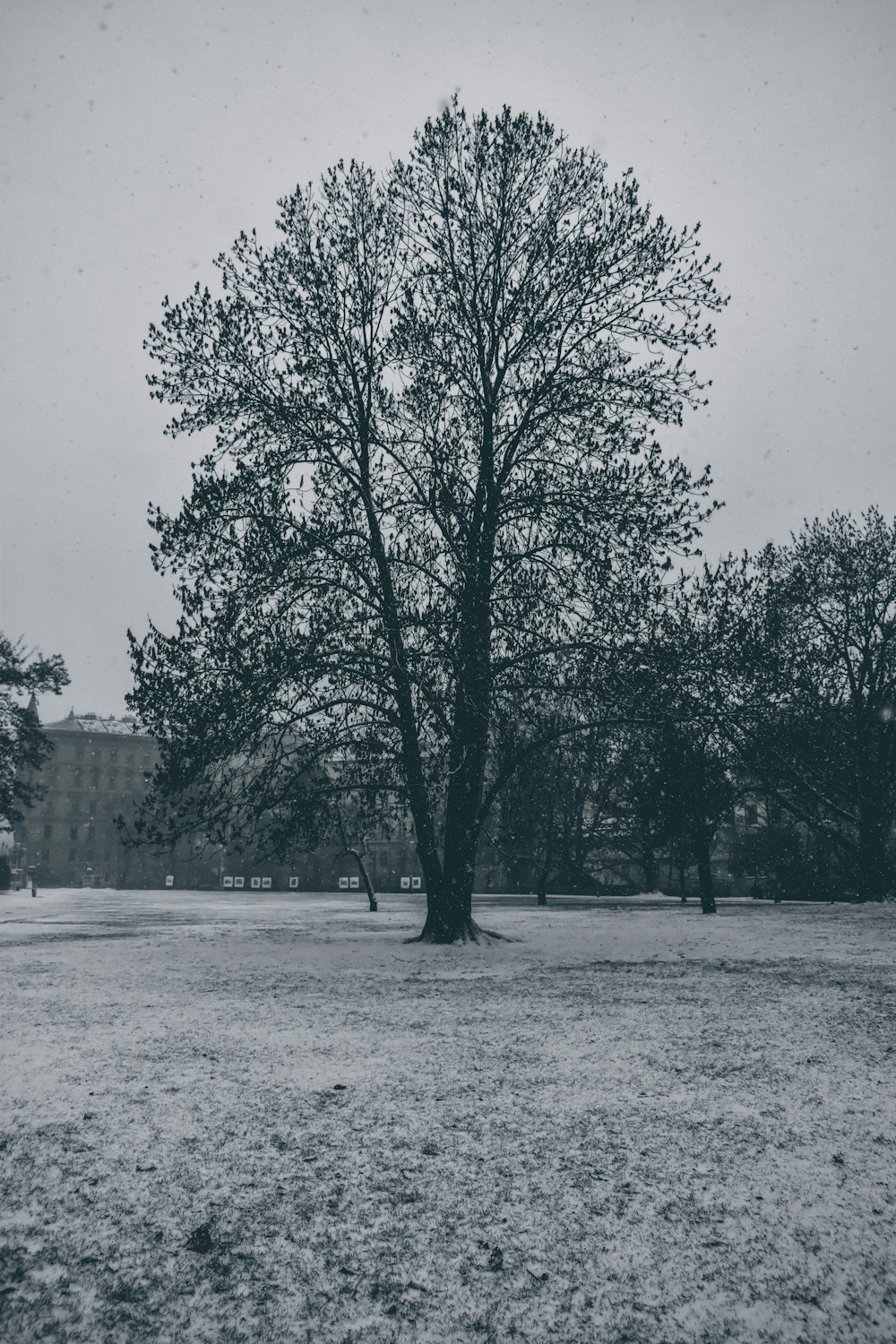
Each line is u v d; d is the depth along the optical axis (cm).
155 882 8750
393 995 1012
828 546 3416
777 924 2367
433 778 1792
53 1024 812
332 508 1848
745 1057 658
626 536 1750
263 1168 423
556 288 1930
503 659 1772
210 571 1759
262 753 1830
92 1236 350
